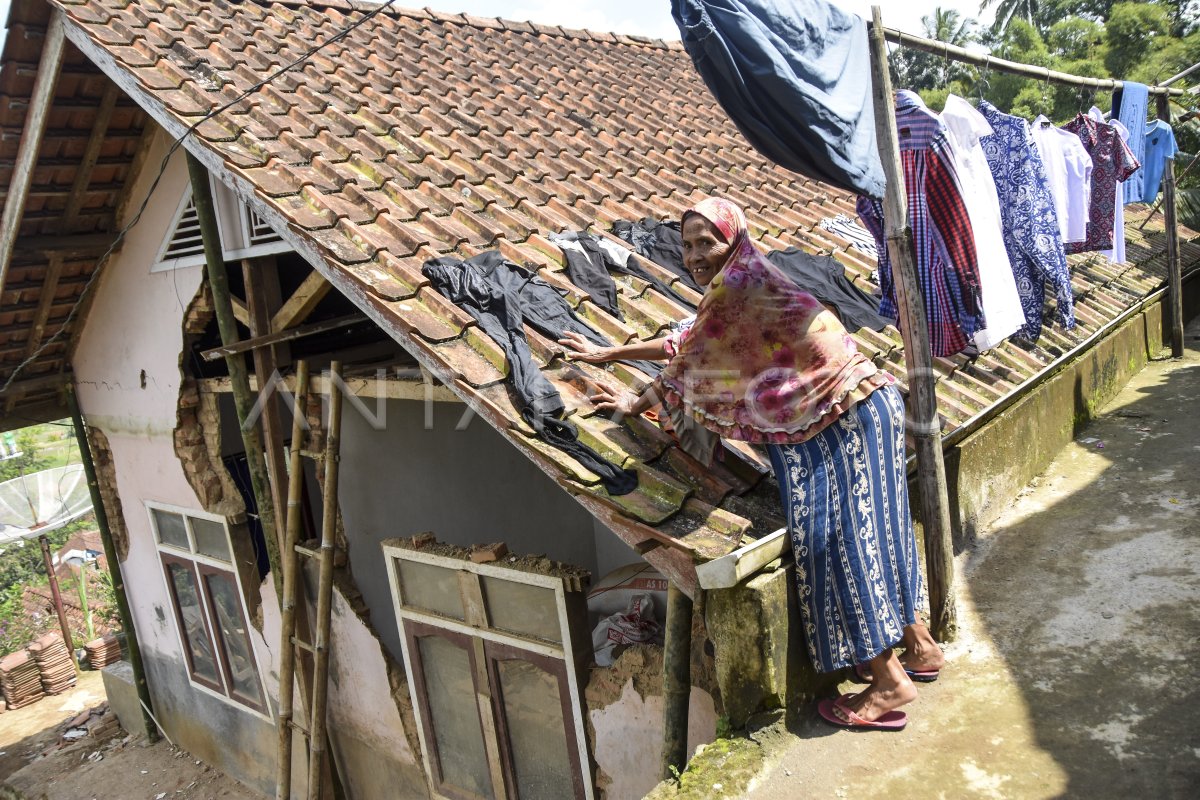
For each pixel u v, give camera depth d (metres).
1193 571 4.25
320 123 5.31
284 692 6.13
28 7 5.27
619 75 9.03
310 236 4.18
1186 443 6.21
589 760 4.70
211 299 6.45
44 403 8.48
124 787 8.12
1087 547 4.75
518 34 9.03
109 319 7.43
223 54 5.73
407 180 5.14
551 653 4.73
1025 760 3.02
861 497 3.08
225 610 7.34
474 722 5.36
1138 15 23.05
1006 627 4.00
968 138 4.51
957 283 4.31
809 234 6.52
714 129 8.39
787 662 3.24
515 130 6.56
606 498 3.23
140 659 8.76
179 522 7.52
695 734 4.02
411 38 7.73
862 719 3.26
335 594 6.12
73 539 21.72
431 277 4.07
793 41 3.28
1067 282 5.34
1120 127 6.61
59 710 11.29
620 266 4.87
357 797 6.63
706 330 3.12
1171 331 9.40
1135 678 3.43
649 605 5.43
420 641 5.53
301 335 5.85
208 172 5.51
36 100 5.73
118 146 6.41
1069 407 6.64
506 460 7.52
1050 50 25.27
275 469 5.98
